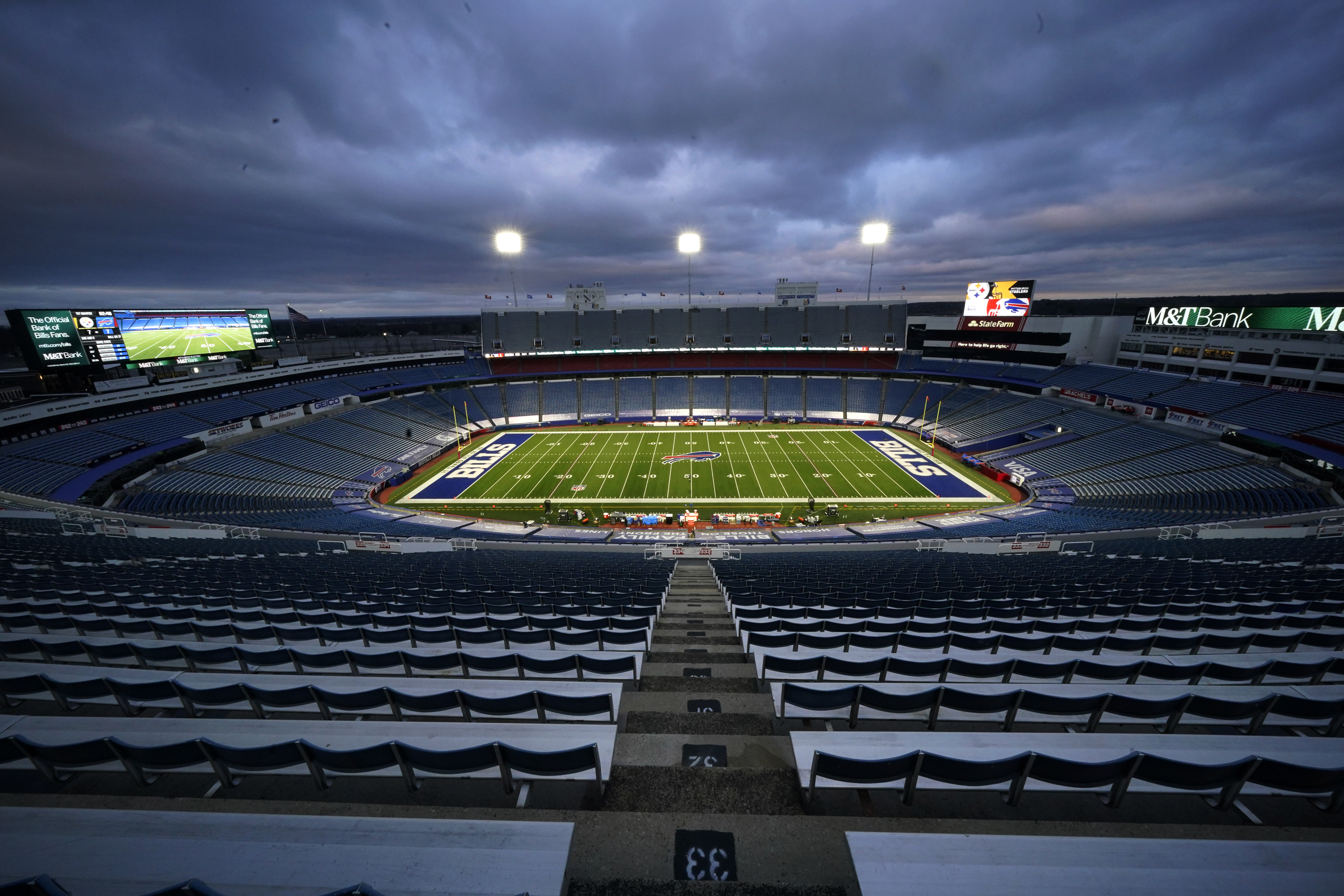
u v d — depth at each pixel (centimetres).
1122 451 4112
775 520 3534
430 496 4116
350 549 2352
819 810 448
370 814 429
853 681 710
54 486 3095
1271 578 1357
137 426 3969
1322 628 952
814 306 7362
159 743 546
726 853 393
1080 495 3697
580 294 7938
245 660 762
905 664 667
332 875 349
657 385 7069
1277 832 403
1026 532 2844
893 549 2467
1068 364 5719
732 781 482
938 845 367
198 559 1784
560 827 390
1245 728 576
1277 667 667
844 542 2666
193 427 4253
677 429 6153
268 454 4331
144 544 2106
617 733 563
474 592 1277
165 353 4138
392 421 5631
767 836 407
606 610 1084
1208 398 4303
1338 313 3800
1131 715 545
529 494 4128
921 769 432
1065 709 551
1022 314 6009
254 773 494
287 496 3834
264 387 5262
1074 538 2391
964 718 605
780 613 1023
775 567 1819
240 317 4697
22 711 636
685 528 3416
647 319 7600
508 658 723
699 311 7569
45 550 1844
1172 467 3697
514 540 2930
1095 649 812
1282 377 4106
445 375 6888
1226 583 1302
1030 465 4334
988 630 917
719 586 1617
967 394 6081
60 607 1006
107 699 651
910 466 4672
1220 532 2386
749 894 364
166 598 1121
